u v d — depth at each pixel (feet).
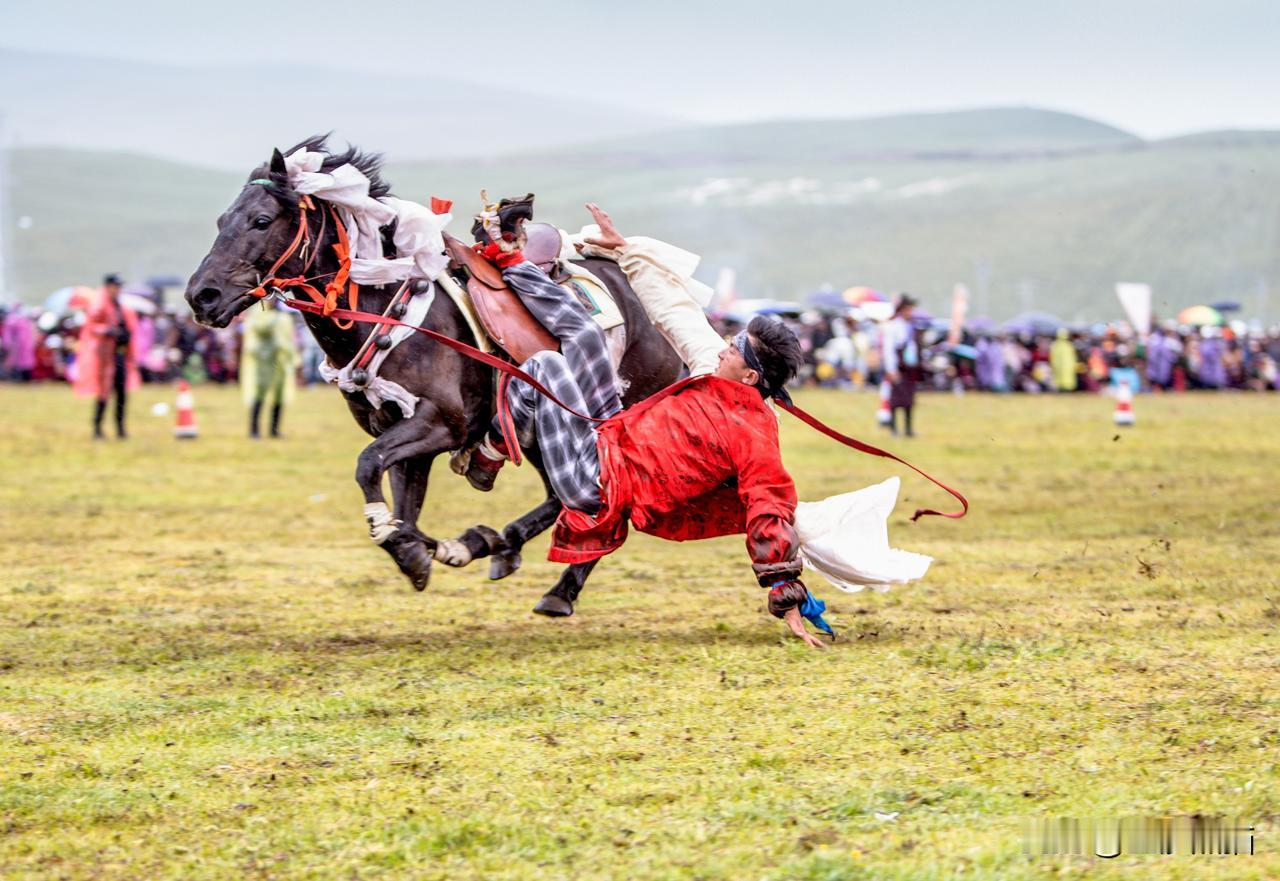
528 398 26.40
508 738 21.01
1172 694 22.66
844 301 136.77
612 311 28.09
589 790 18.53
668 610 31.30
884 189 450.30
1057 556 38.50
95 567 37.70
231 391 115.65
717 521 26.04
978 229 368.27
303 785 19.03
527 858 16.22
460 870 15.96
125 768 19.81
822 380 129.90
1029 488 55.83
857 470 61.82
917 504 51.01
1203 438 79.87
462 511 49.85
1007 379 131.75
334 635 28.89
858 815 17.35
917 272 333.83
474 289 27.09
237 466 63.10
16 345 122.31
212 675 25.26
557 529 26.12
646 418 25.61
